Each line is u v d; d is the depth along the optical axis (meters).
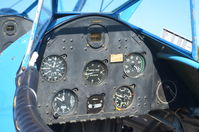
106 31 0.96
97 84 0.97
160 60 1.02
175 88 1.05
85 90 0.96
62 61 0.92
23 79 0.58
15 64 0.72
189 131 1.07
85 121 0.98
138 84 1.02
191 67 0.93
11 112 0.66
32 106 0.50
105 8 1.06
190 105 1.07
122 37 0.98
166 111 1.12
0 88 0.70
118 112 1.01
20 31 1.40
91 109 0.97
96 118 0.98
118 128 1.08
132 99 1.02
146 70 1.02
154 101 1.04
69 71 0.94
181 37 0.97
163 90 1.04
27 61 0.63
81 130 1.05
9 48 0.79
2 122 0.67
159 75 1.03
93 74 0.97
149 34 0.98
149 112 1.14
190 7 0.94
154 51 1.01
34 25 0.67
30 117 0.45
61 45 0.91
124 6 1.07
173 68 1.02
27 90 0.54
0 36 1.38
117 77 0.99
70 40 0.92
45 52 0.90
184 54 0.96
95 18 0.93
